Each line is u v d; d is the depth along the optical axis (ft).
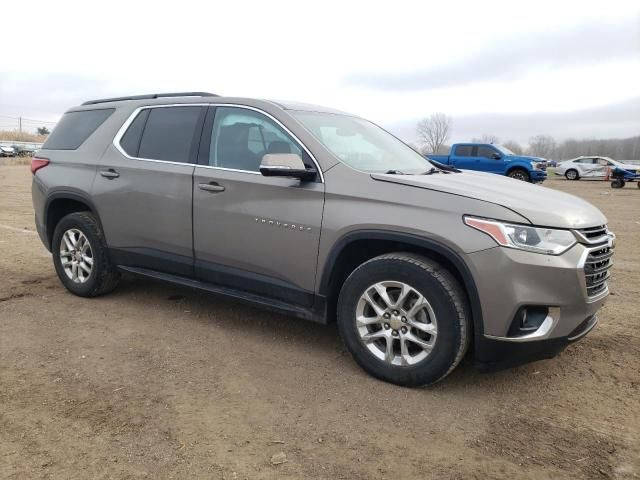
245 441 9.12
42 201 17.29
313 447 8.98
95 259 16.11
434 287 10.39
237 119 13.66
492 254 9.91
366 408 10.30
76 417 9.77
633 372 12.05
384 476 8.26
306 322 15.07
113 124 16.15
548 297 9.93
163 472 8.25
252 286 13.10
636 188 84.33
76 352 12.69
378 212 11.05
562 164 112.47
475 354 10.42
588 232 10.62
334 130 13.56
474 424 9.81
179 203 13.98
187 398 10.57
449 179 12.09
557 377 11.78
